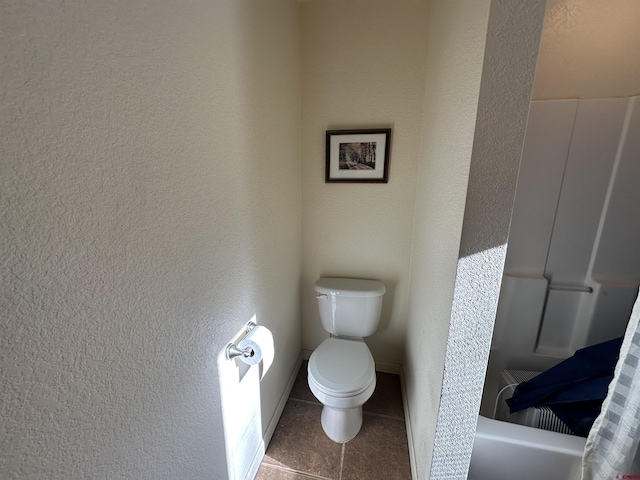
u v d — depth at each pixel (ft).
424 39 4.96
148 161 2.07
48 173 1.45
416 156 5.43
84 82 1.59
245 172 3.58
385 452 4.83
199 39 2.56
